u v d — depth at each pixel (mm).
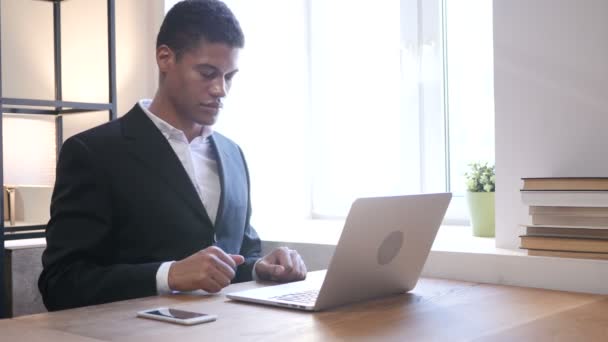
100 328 1027
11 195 2209
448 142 2338
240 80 2615
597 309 1210
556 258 1479
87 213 1549
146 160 1618
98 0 2488
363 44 2543
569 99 1629
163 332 1003
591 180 1472
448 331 1024
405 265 1327
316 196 2693
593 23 1594
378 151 2523
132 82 2574
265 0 2650
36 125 2385
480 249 1683
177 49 1624
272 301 1229
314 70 2674
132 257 1596
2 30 2336
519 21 1697
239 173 1865
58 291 1469
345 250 1139
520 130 1699
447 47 2324
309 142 2693
